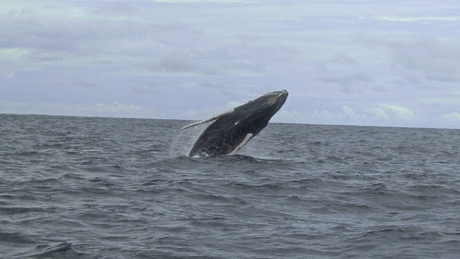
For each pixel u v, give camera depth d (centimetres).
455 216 1700
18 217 1509
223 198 1866
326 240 1364
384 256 1243
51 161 2861
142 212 1611
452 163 3825
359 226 1527
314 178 2416
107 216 1547
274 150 4275
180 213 1616
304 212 1708
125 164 2750
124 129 8438
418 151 5062
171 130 8531
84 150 3678
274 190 2062
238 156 2917
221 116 2619
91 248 1241
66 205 1688
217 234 1391
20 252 1205
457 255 1256
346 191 2111
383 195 2025
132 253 1211
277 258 1218
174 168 2534
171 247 1265
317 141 6359
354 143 6269
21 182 2086
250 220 1560
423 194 2078
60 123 10619
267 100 2558
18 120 11538
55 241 1288
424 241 1361
